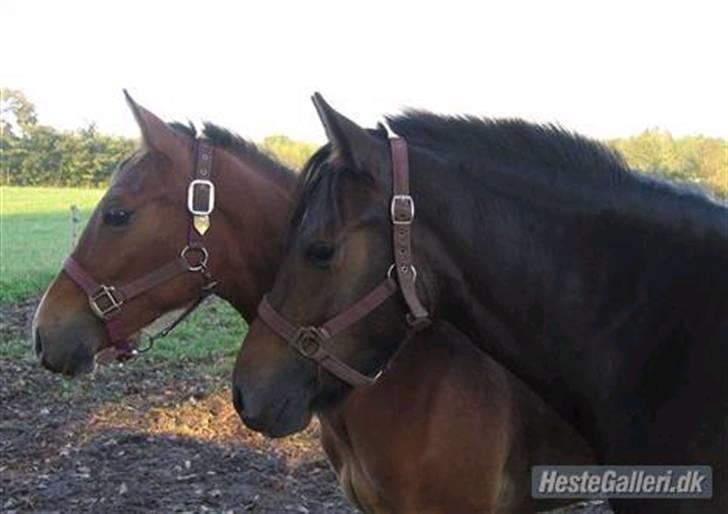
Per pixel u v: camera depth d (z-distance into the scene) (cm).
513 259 202
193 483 488
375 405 250
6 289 1140
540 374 208
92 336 271
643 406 200
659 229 202
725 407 191
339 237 194
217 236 272
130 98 270
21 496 473
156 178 268
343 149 196
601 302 203
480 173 205
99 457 531
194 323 923
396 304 199
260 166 281
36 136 3312
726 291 196
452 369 247
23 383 690
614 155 213
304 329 199
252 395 204
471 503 252
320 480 490
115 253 268
